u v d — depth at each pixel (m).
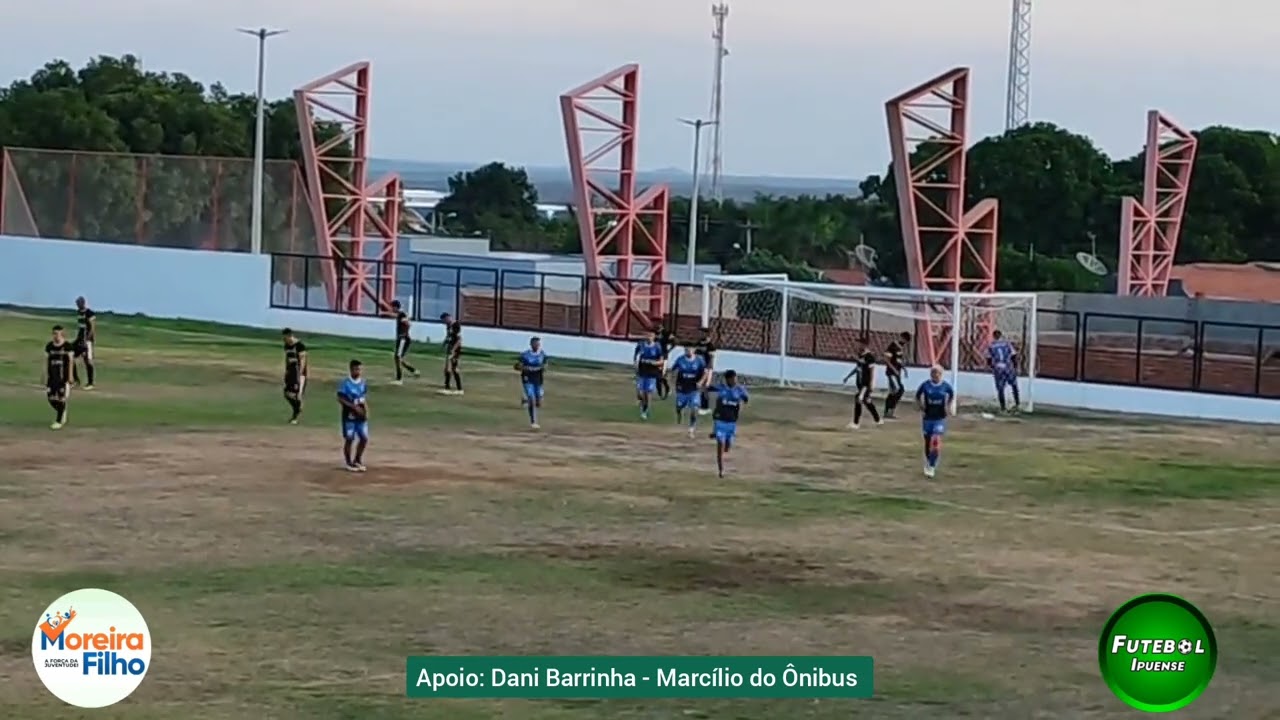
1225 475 37.44
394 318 61.34
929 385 35.66
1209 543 29.17
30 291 68.81
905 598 23.97
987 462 38.19
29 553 24.66
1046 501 33.22
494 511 29.52
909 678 19.56
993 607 23.58
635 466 35.41
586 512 29.80
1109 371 57.28
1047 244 110.19
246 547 25.67
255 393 45.22
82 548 25.16
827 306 61.47
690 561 25.94
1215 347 64.50
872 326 64.12
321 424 39.66
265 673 18.77
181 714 17.16
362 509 29.20
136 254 67.06
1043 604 23.86
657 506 30.69
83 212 71.81
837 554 26.91
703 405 44.91
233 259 65.44
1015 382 49.34
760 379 55.16
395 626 21.14
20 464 32.62
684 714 17.81
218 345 57.50
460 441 38.12
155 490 30.22
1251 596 24.81
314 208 72.00
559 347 60.03
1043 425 45.94
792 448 39.25
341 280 67.12
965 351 58.78
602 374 54.75
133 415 39.97
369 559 25.17
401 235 104.75
